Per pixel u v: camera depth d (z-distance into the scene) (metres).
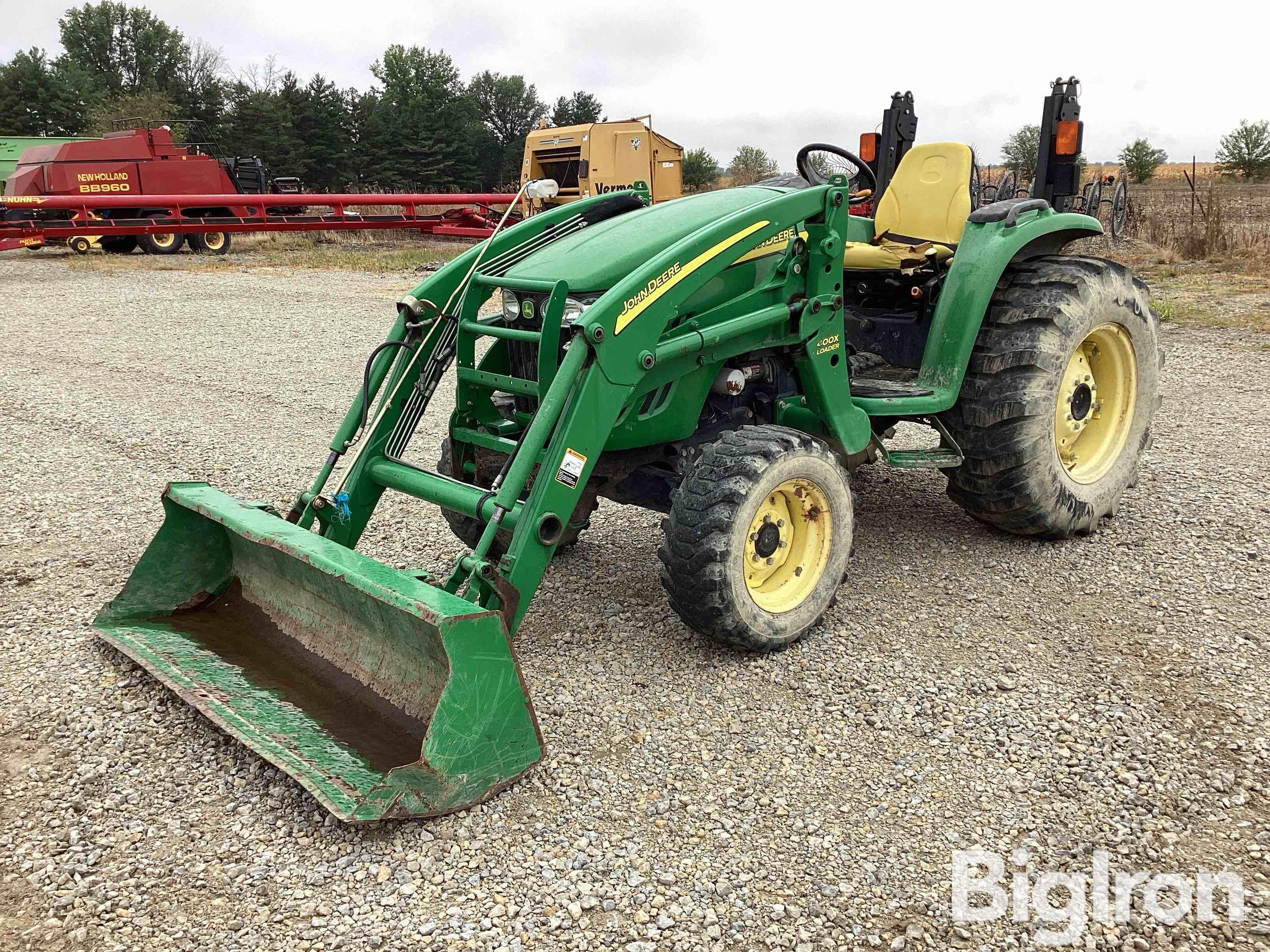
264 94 50.91
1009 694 3.33
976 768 2.94
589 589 4.28
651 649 3.73
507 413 4.01
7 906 2.43
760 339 3.74
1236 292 11.46
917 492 5.43
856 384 4.40
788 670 3.54
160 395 7.97
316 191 52.28
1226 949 2.26
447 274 3.95
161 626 3.67
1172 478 5.41
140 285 14.87
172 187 19.66
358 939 2.32
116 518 5.15
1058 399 4.47
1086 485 4.58
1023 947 2.28
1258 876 2.48
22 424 7.07
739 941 2.30
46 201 17.45
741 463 3.38
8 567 4.50
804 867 2.54
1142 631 3.73
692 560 3.36
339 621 3.37
